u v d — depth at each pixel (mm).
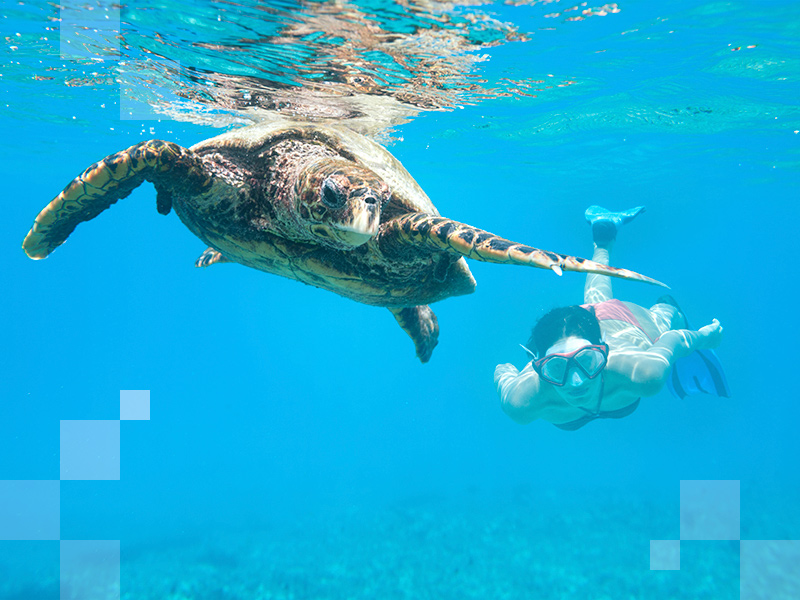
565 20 6363
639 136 14445
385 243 3006
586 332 5609
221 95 8531
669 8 6168
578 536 11883
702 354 7406
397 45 6605
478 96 9672
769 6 6176
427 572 10414
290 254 3094
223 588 9930
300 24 5914
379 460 23188
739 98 10445
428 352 5258
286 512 15141
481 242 2520
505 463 20625
